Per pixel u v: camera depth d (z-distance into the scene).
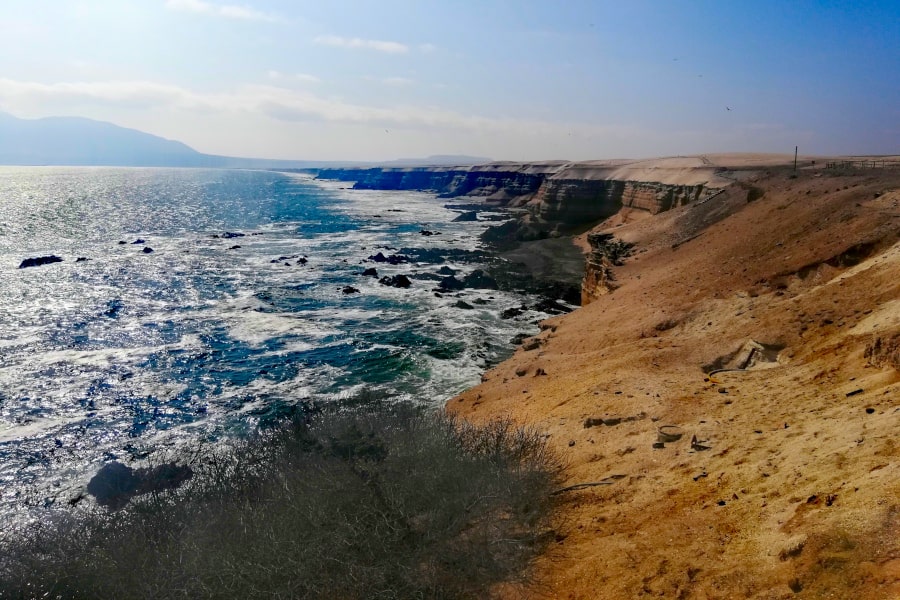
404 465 8.40
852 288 15.51
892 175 29.98
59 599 7.00
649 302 23.89
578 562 6.96
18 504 14.75
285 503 7.81
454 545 7.03
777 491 6.80
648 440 10.52
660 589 5.91
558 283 40.16
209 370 24.28
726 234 29.88
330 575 6.55
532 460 9.75
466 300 36.31
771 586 5.25
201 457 16.20
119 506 12.55
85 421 19.73
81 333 28.80
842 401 9.16
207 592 6.47
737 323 17.30
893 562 4.70
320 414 12.56
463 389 21.70
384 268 46.41
